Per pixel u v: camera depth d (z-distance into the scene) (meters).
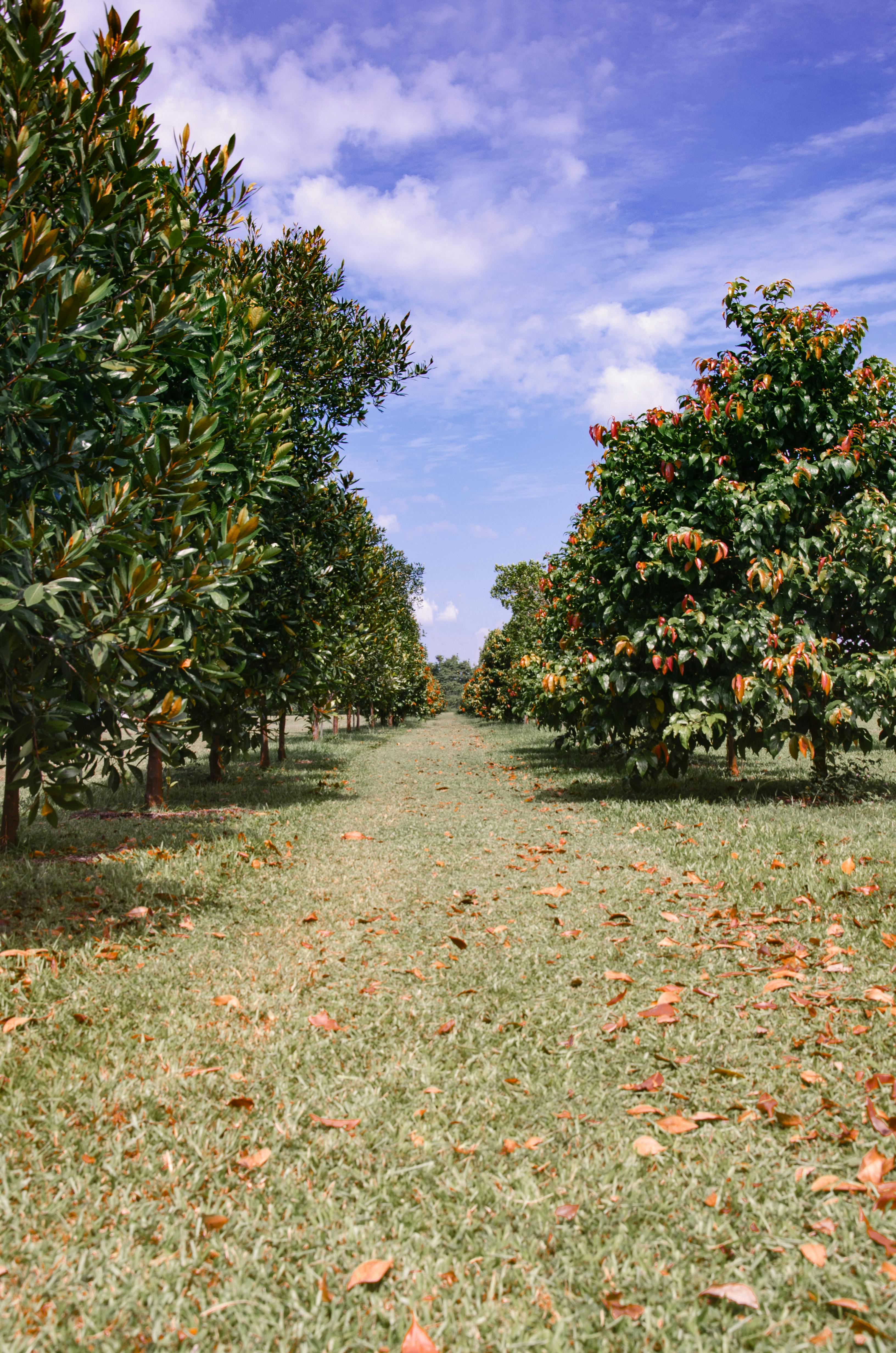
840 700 8.82
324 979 4.30
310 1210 2.43
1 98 4.34
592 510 11.80
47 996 3.97
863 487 9.48
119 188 5.28
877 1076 3.01
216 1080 3.16
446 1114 2.96
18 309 4.66
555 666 10.41
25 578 4.50
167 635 5.43
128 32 4.89
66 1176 2.56
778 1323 1.96
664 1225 2.34
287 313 11.85
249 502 7.89
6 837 7.32
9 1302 2.03
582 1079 3.21
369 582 15.32
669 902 5.48
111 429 5.48
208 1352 1.92
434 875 6.61
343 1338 1.95
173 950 4.73
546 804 10.45
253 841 7.98
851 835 6.96
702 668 9.10
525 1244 2.27
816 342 9.11
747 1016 3.68
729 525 9.12
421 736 32.75
